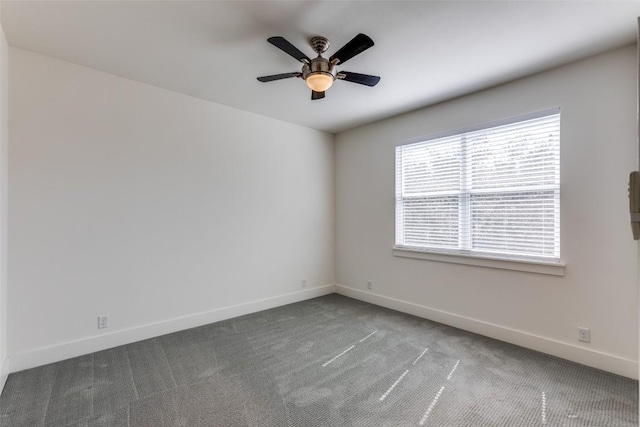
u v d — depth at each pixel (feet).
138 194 9.28
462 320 10.20
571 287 7.97
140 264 9.32
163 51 7.59
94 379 7.09
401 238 12.31
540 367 7.60
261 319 11.19
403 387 6.79
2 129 6.86
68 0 5.73
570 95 7.97
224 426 5.57
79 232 8.30
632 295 7.13
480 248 9.88
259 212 12.27
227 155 11.30
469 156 10.15
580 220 7.83
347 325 10.56
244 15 6.19
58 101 7.99
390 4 5.83
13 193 7.37
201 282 10.64
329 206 14.85
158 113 9.66
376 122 13.12
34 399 6.32
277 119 12.79
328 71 6.94
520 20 6.28
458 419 5.74
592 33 6.70
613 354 7.32
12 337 7.34
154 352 8.50
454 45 7.22
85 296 8.38
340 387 6.81
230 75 8.86
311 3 5.82
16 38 7.04
